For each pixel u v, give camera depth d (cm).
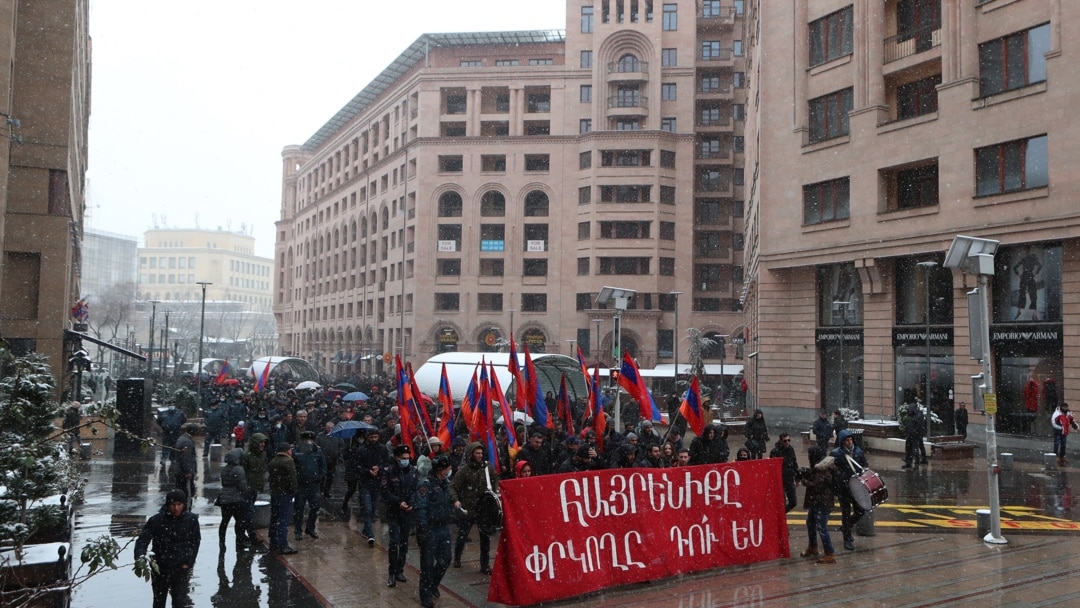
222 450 2247
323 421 2009
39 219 3056
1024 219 2734
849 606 922
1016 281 2838
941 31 3058
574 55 7100
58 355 3042
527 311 7125
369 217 8738
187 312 13938
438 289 7238
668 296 6838
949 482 1925
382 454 1251
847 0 3447
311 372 5269
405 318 7569
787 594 970
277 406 2039
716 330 6750
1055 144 2669
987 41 2920
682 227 6750
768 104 3772
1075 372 2611
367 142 9175
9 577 779
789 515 1501
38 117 3084
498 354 2925
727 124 7156
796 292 3672
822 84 3550
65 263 3081
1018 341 2798
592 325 6781
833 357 3541
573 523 968
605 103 6906
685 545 1056
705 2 7394
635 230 6781
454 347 7206
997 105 2850
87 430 2478
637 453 1295
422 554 930
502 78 7244
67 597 796
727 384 5878
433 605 932
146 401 2389
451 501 960
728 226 7106
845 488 1201
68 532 970
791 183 3634
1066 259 2667
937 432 2873
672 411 2647
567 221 6981
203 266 18950
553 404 2783
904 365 3212
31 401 755
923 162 3133
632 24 6875
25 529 755
